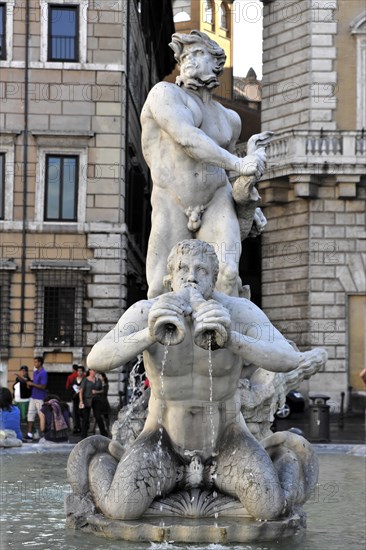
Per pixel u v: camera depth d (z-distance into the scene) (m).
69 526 7.68
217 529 7.09
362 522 9.02
